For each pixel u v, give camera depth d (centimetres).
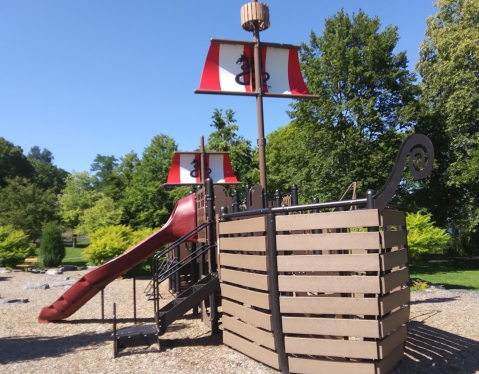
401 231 454
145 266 1642
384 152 1903
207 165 1271
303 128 2170
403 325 445
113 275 756
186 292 617
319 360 414
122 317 819
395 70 1905
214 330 632
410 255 1337
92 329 721
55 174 7462
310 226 420
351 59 1914
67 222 3909
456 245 2531
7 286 1337
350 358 412
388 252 413
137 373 464
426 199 2212
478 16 2006
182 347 565
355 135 1845
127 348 567
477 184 2005
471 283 1373
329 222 411
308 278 418
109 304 977
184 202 812
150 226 3111
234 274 518
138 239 1731
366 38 1959
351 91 1953
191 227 787
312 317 438
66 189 4534
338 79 1956
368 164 1847
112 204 3178
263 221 448
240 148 2677
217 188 699
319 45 2105
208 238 646
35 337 669
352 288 397
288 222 431
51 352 571
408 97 1995
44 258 2028
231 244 530
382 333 390
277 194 675
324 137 1980
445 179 2077
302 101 2039
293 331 422
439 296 959
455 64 1938
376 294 395
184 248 1070
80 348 587
